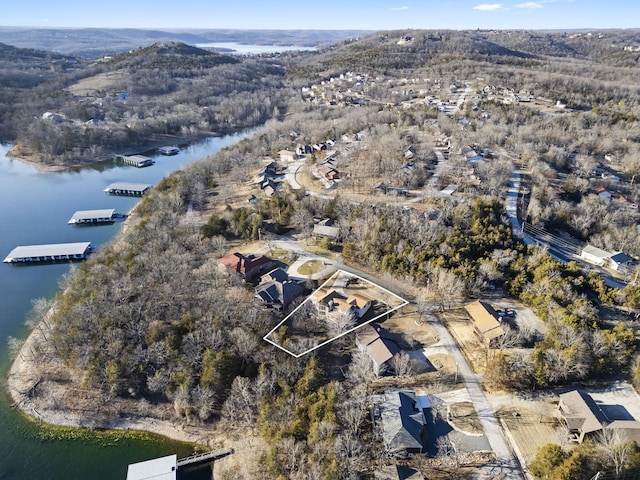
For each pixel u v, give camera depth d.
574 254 108.06
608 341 69.75
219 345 73.19
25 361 77.31
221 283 88.19
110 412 67.94
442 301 85.00
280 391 67.25
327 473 51.00
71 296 84.38
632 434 55.72
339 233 106.31
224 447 61.88
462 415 61.94
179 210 126.38
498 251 93.81
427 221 101.38
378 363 69.00
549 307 79.12
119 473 59.28
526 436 58.59
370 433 60.44
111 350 72.31
